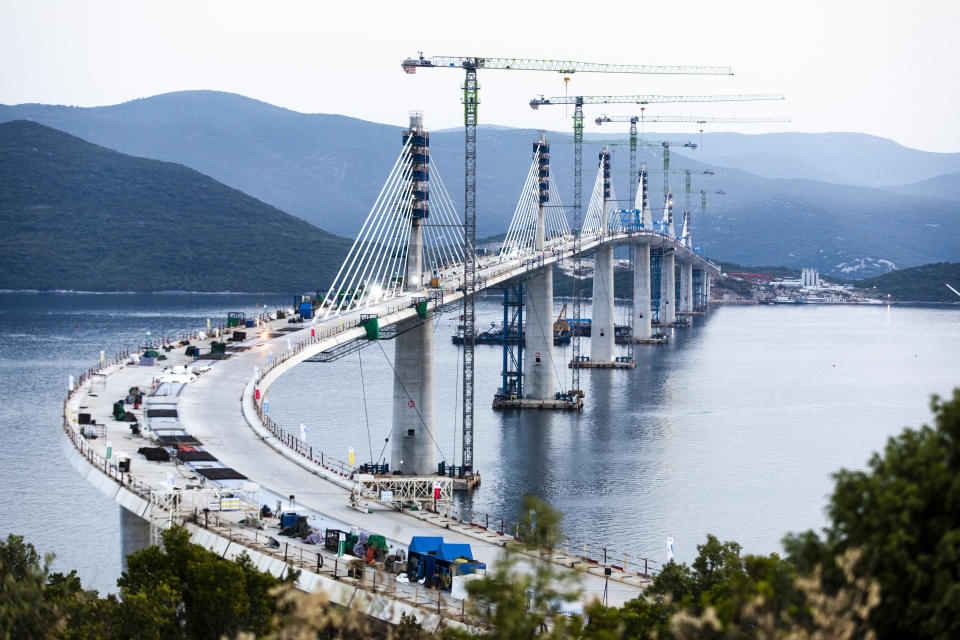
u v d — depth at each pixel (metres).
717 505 163.62
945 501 50.97
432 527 113.25
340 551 95.69
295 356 167.38
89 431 128.00
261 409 150.75
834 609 47.03
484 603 58.25
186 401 150.50
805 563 54.25
